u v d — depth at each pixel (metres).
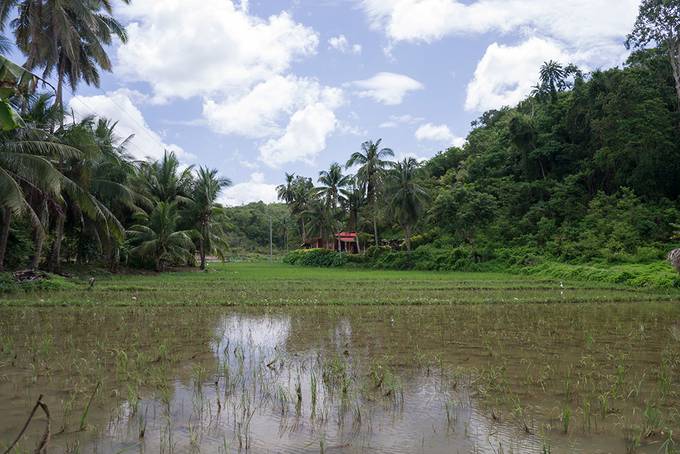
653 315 14.91
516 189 50.56
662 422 5.78
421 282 26.33
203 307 16.23
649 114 41.34
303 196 74.81
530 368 8.38
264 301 17.28
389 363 8.73
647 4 41.00
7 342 10.14
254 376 7.79
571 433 5.46
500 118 78.88
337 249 68.50
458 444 5.18
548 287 23.41
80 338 10.92
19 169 18.67
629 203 39.09
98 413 6.07
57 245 27.09
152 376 7.74
